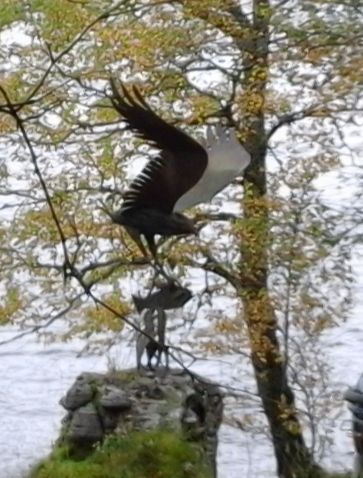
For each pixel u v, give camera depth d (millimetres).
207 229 17797
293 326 18062
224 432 21250
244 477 20328
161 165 7246
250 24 16812
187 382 16453
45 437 23250
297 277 16938
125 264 16938
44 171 17281
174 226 7418
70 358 27781
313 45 16625
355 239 17031
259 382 17984
